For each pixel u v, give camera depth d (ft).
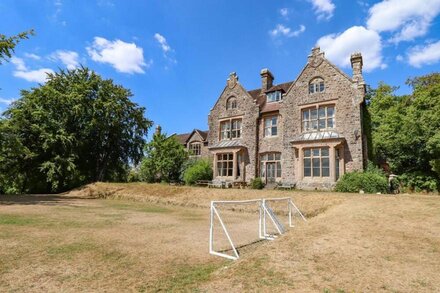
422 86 99.86
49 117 97.04
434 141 66.03
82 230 33.04
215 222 41.68
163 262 21.52
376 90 114.93
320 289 15.49
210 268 20.24
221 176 92.43
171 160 102.58
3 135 77.41
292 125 79.92
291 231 28.12
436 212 32.01
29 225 35.45
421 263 19.27
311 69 79.25
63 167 94.89
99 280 17.66
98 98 106.63
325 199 48.85
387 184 60.64
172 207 61.26
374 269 18.26
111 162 117.29
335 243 23.44
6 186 122.01
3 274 18.39
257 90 105.29
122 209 55.52
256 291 15.38
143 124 121.29
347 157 69.21
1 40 68.28
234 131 95.25
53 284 16.92
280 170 82.28
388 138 77.00
